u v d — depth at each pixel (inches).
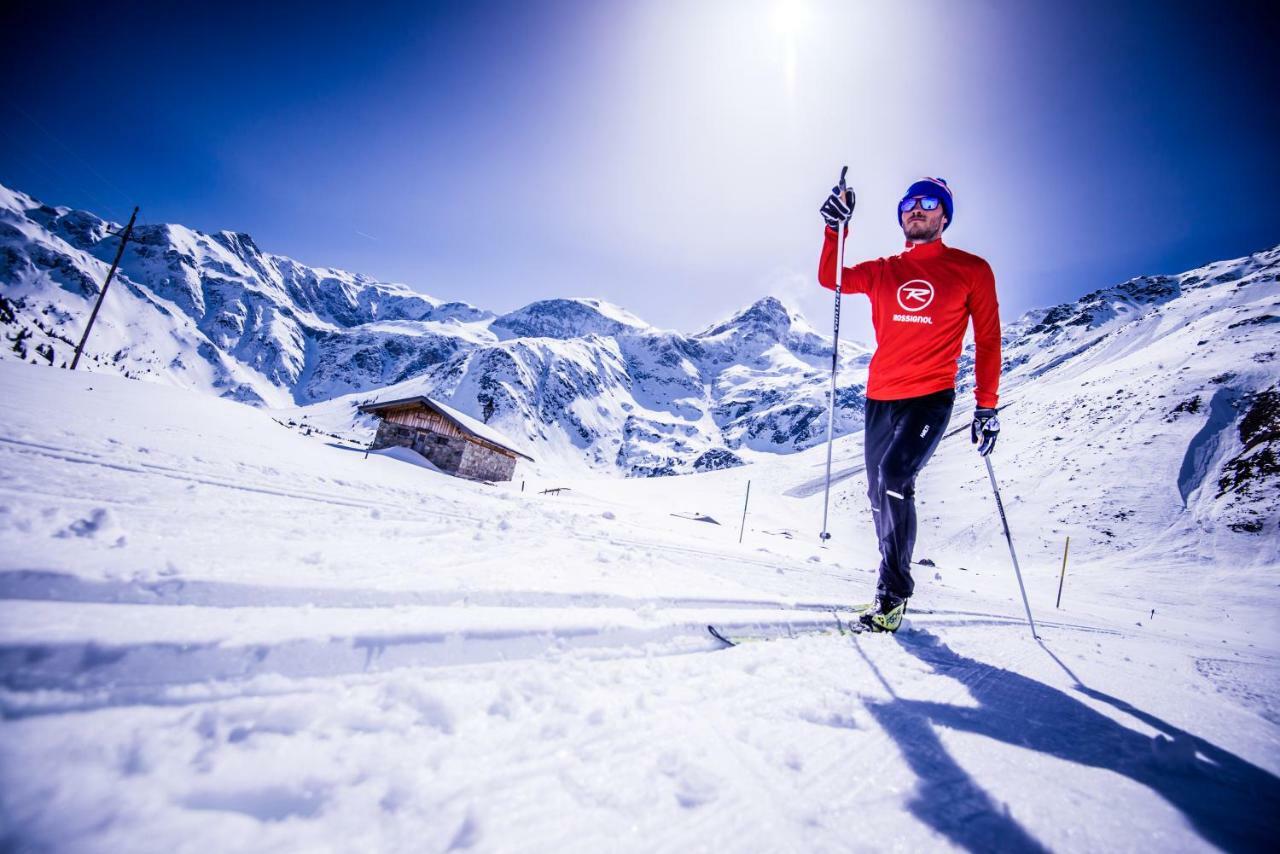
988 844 30.6
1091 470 1795.0
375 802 28.2
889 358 104.6
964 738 47.7
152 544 63.1
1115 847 31.2
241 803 26.4
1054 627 195.3
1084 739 51.5
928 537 1707.7
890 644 88.0
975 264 100.0
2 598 40.8
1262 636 861.8
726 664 62.4
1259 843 33.2
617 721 42.2
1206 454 1697.8
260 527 87.0
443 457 861.8
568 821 28.9
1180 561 1334.9
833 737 44.4
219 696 35.0
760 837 29.5
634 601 79.8
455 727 37.6
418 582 66.2
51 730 27.8
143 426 254.4
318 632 44.0
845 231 126.6
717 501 1870.1
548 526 179.0
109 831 22.2
